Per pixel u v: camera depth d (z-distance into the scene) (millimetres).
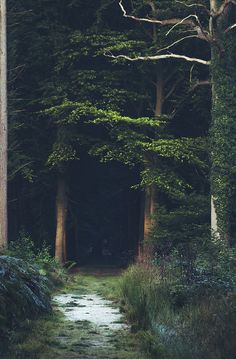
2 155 24250
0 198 24141
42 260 24094
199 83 29109
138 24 33594
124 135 29719
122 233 41625
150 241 28906
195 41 32781
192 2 30859
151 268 18516
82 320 13516
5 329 10609
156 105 32531
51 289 20391
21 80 34312
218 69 27359
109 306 16344
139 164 37188
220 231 26797
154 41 31844
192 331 10367
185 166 32781
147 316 12367
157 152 31031
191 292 14148
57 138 32031
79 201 38500
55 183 34750
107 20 35312
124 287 17922
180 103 32344
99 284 24172
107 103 31469
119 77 32781
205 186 32625
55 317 13586
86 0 34875
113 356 9758
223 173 27125
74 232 37031
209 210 29016
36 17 33969
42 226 35938
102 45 32594
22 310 12398
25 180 36344
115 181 40031
